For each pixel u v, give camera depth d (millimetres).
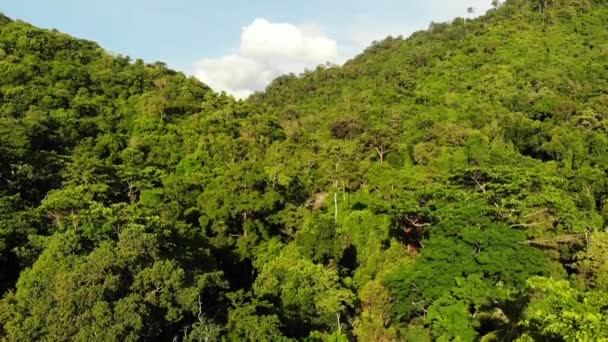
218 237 41594
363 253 38219
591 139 63656
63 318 22688
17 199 33094
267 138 64875
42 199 37844
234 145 57594
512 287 30281
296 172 50906
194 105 70562
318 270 34250
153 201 39844
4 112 51781
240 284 41156
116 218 29812
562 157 62719
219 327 25594
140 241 27250
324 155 57250
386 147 64250
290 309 31719
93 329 22469
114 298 24391
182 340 25938
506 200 36562
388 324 32438
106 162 46219
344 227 40250
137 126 60625
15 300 24859
